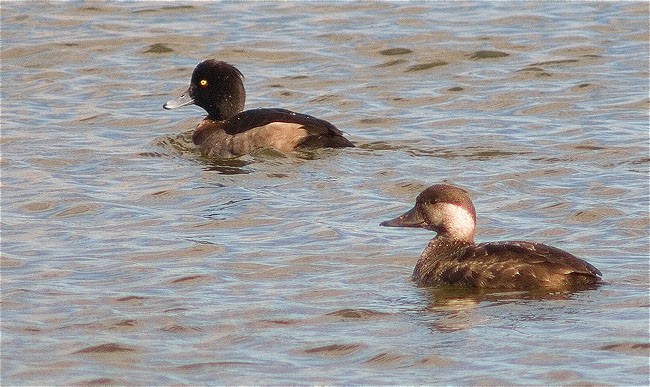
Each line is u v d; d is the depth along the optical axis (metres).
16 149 20.66
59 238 16.09
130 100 23.98
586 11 28.70
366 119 22.45
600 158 19.48
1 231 16.39
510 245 13.95
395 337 12.50
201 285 14.19
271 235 16.14
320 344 12.39
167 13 28.97
